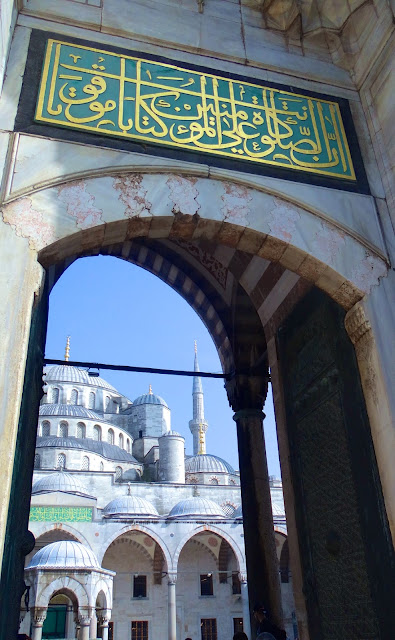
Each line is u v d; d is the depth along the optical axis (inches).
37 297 153.1
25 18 193.0
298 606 219.3
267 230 184.5
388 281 190.7
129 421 2669.8
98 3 207.6
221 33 223.5
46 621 1343.5
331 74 234.4
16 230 154.2
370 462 173.3
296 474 226.7
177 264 341.4
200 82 208.1
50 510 1577.3
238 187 188.5
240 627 1658.5
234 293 315.0
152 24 212.5
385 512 163.3
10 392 132.6
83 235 165.0
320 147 212.7
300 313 234.1
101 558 1539.1
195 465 2332.7
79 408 2319.1
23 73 181.6
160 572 1680.6
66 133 176.2
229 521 1665.8
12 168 161.9
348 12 234.7
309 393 220.5
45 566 1015.0
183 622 1641.2
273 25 237.6
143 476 2299.5
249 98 213.2
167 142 187.9
